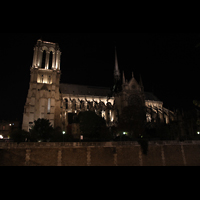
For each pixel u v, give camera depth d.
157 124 80.75
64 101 87.06
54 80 80.31
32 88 74.94
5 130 84.38
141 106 89.88
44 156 36.44
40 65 81.75
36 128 51.19
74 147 38.53
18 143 36.06
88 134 58.56
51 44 88.38
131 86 96.56
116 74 110.75
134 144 43.81
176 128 84.25
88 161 38.31
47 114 71.88
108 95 104.62
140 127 63.94
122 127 63.19
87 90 104.38
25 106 72.81
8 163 34.03
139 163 41.91
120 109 91.69
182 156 46.81
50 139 51.22
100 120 62.50
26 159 35.25
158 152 44.81
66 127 78.31
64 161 36.97
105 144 41.09
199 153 48.94
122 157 41.22
